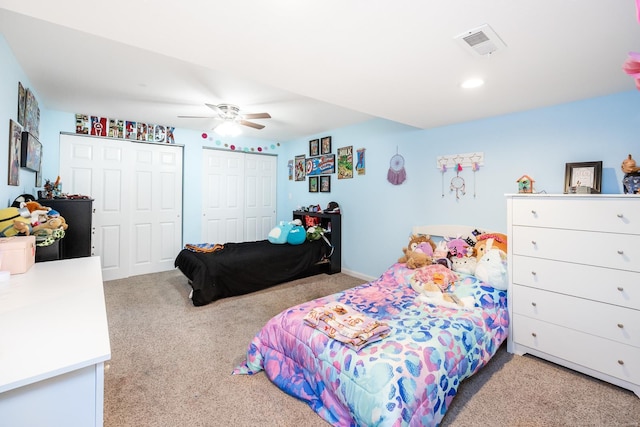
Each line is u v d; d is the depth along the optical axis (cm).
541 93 225
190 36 146
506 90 219
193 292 321
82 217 279
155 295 352
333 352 163
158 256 453
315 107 343
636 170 204
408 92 223
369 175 413
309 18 131
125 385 187
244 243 434
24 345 90
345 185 449
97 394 89
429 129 343
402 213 374
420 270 273
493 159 292
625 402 173
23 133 242
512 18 131
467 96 231
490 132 293
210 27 138
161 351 228
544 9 124
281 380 184
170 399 174
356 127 429
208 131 484
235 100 317
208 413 164
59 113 368
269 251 385
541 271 214
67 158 377
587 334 196
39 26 182
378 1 119
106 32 142
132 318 287
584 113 239
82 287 146
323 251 440
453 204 323
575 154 244
